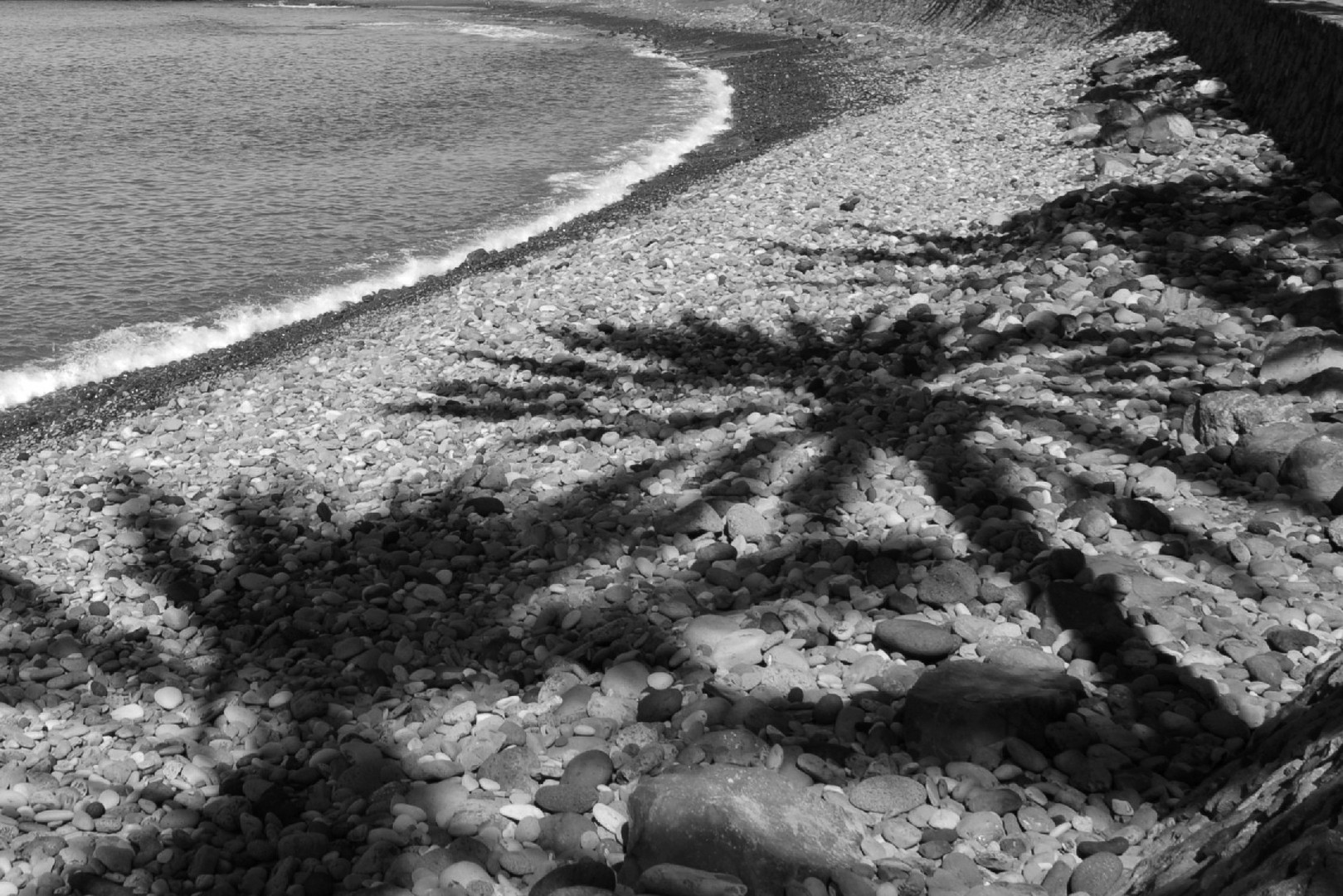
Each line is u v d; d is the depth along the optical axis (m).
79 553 8.09
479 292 14.27
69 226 18.19
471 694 5.93
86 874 4.79
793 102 29.31
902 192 16.64
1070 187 15.34
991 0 37.28
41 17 54.69
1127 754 4.85
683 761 4.94
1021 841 4.41
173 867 4.88
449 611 6.90
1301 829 3.26
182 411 11.12
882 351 10.19
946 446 7.90
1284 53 15.68
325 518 8.30
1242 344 9.20
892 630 5.73
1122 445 7.86
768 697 5.48
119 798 5.38
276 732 5.90
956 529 6.90
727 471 8.19
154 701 6.28
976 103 23.56
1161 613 5.77
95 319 14.43
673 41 44.03
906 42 38.03
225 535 8.26
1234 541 6.41
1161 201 13.27
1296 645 5.45
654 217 17.38
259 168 22.28
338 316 14.48
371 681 6.27
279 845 4.90
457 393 10.70
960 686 5.12
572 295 13.42
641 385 10.34
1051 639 5.74
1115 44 27.11
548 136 25.67
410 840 4.80
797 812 4.38
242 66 36.88
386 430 9.92
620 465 8.62
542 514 7.96
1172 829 4.26
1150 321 9.86
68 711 6.22
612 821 4.70
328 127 26.34
